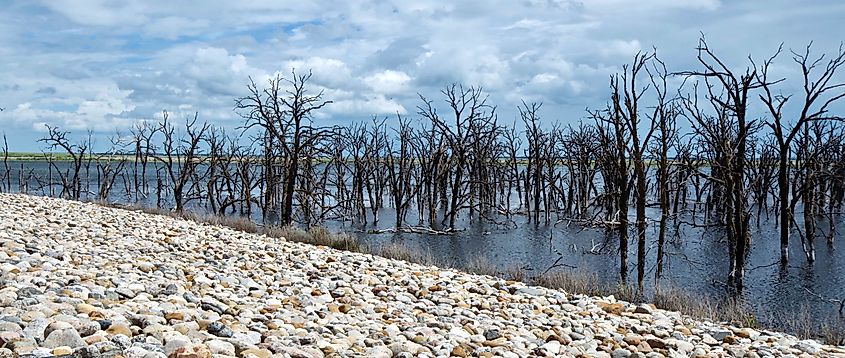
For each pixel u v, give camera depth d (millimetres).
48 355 6879
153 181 99188
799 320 19672
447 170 55125
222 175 64438
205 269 15875
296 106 41406
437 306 14523
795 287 27062
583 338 12297
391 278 18281
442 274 20500
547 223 53000
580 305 16891
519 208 61906
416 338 10477
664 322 15211
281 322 10266
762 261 33562
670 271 30516
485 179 60688
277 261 19672
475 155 59000
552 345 11078
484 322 13023
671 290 20953
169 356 7312
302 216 56000
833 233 40125
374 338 10219
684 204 54531
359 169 56094
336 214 56438
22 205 28641
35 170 124000
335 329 10406
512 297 16875
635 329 13938
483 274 23938
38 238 17438
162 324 8898
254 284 14469
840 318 20953
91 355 6980
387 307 13648
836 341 16562
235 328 9320
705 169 83438
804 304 23750
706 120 37625
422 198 55750
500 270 27062
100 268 13844
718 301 23719
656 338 12422
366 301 14102
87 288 10680
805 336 16797
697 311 18062
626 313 16250
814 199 43219
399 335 10633
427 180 56000
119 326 8109
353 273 18531
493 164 63094
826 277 29219
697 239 41625
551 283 21625
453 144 51500
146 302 10328
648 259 33750
